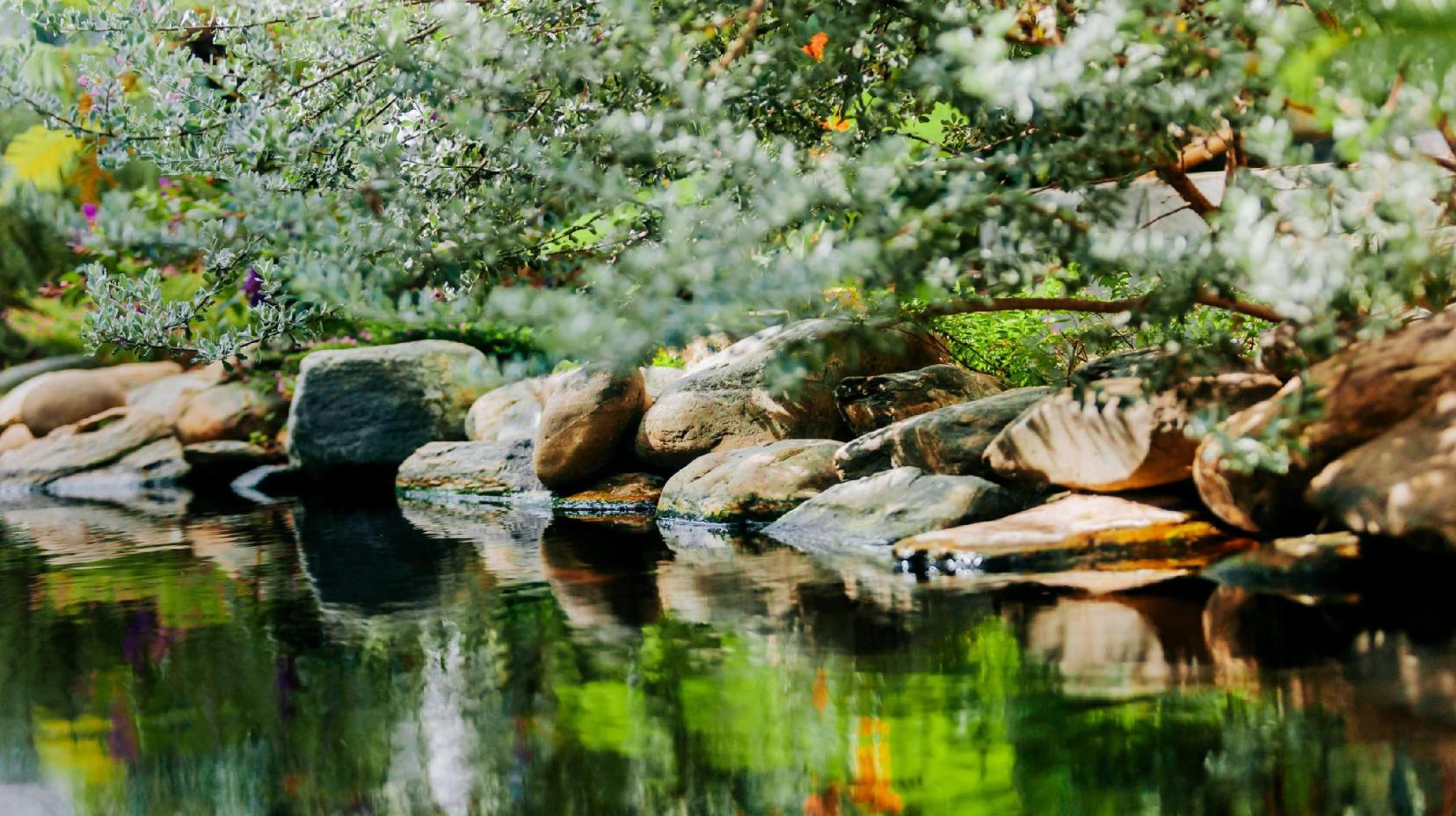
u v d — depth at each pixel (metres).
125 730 3.41
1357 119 2.94
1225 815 2.44
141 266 13.67
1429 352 4.35
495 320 3.58
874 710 3.22
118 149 4.68
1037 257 3.84
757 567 5.55
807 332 8.23
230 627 4.72
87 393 14.76
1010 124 4.55
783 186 3.70
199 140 4.71
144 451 13.34
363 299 3.61
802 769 2.85
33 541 7.91
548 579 5.51
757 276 3.37
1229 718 2.96
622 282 3.36
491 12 4.87
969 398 7.59
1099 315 6.34
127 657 4.28
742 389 8.36
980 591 4.65
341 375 11.67
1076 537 5.20
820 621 4.30
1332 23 3.45
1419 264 3.47
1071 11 4.19
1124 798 2.56
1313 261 3.25
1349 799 2.46
